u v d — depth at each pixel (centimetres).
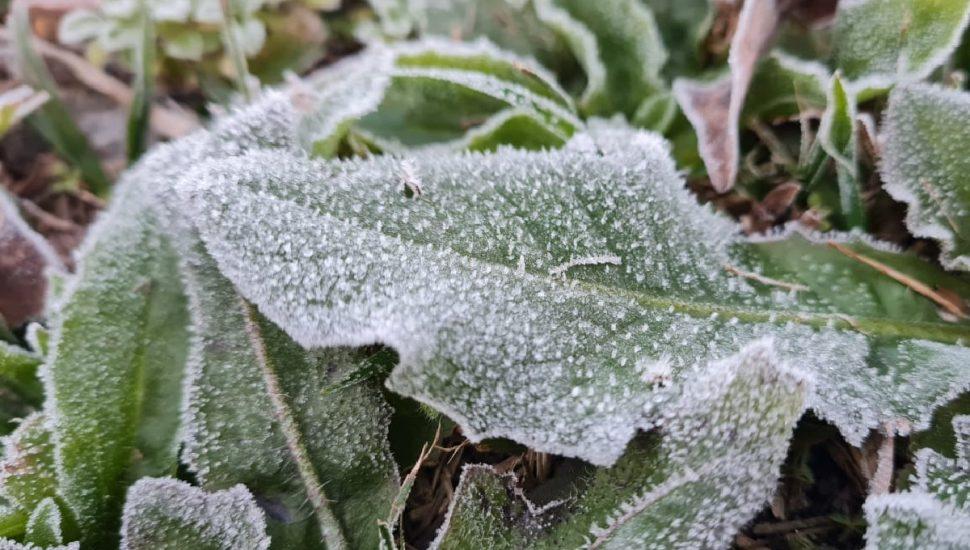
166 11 19
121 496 15
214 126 15
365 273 15
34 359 16
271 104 15
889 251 16
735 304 15
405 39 20
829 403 15
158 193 15
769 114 18
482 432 15
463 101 18
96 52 20
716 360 15
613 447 15
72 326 15
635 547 14
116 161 20
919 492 14
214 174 15
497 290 15
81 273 15
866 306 16
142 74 18
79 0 20
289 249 15
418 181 15
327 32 20
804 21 18
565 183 15
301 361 15
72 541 15
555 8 18
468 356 15
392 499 15
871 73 17
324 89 17
